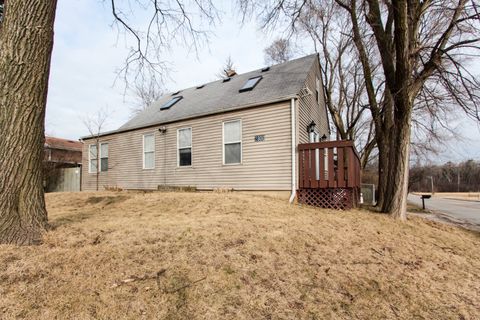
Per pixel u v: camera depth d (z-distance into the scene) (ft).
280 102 26.76
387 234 16.46
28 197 10.28
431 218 33.37
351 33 35.35
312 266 10.85
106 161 42.47
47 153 75.31
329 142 24.20
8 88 10.12
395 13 19.99
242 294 8.55
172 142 34.45
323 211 21.49
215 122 30.86
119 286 8.04
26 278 7.88
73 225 13.02
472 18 18.93
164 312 7.34
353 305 8.73
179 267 9.40
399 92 21.35
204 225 13.92
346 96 60.03
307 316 7.96
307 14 28.68
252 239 12.45
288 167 25.94
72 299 7.25
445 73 20.11
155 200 22.39
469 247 16.79
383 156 30.01
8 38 10.26
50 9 11.18
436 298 9.70
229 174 29.45
